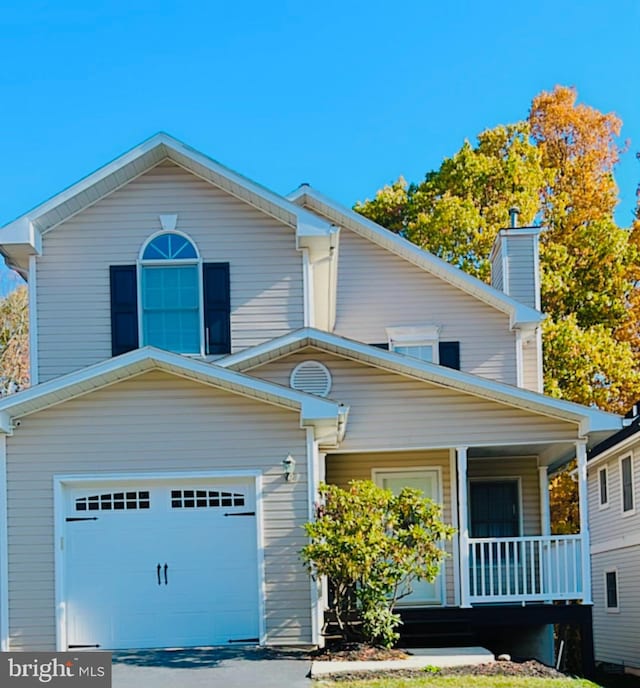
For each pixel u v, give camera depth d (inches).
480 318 786.2
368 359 626.8
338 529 509.4
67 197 633.0
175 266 653.3
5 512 541.6
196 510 549.0
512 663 493.7
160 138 639.8
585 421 602.9
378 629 520.1
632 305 1236.5
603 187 1363.2
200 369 542.3
